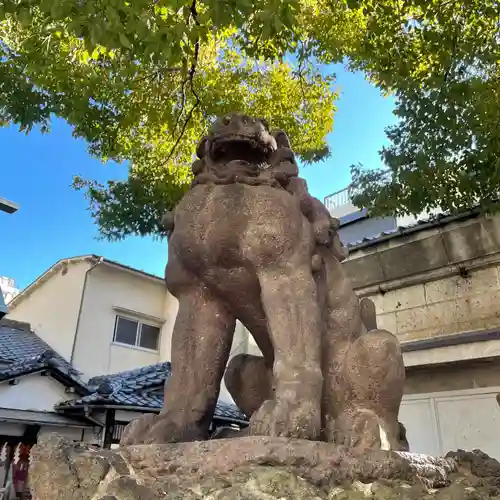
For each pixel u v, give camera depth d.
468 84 4.32
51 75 4.06
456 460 2.03
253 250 1.85
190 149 5.21
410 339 5.88
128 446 1.59
